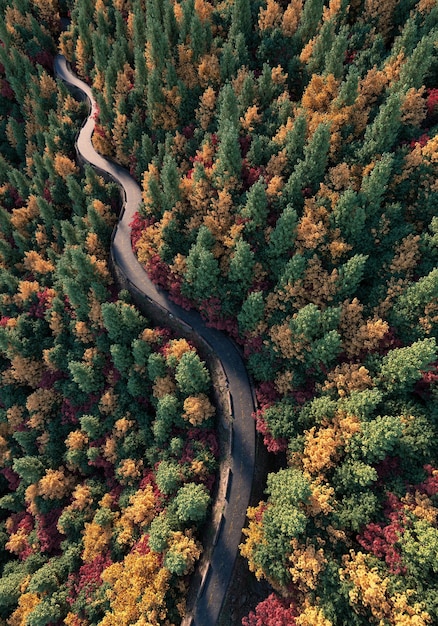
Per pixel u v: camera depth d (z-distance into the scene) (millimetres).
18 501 50500
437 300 33875
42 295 52000
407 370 32688
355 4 52312
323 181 41125
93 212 51375
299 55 50719
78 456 45719
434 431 32469
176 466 39719
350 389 35031
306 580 29609
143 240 48188
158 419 42875
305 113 43750
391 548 29188
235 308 43062
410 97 39188
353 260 35844
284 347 38281
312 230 38188
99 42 63250
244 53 52219
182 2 59688
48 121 69000
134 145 55156
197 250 41562
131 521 40375
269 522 32750
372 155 39844
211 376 44250
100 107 59125
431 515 29344
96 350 47188
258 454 39719
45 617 38188
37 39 77688
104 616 37688
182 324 46344
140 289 49062
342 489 32969
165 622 34719
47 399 49500
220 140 46688
